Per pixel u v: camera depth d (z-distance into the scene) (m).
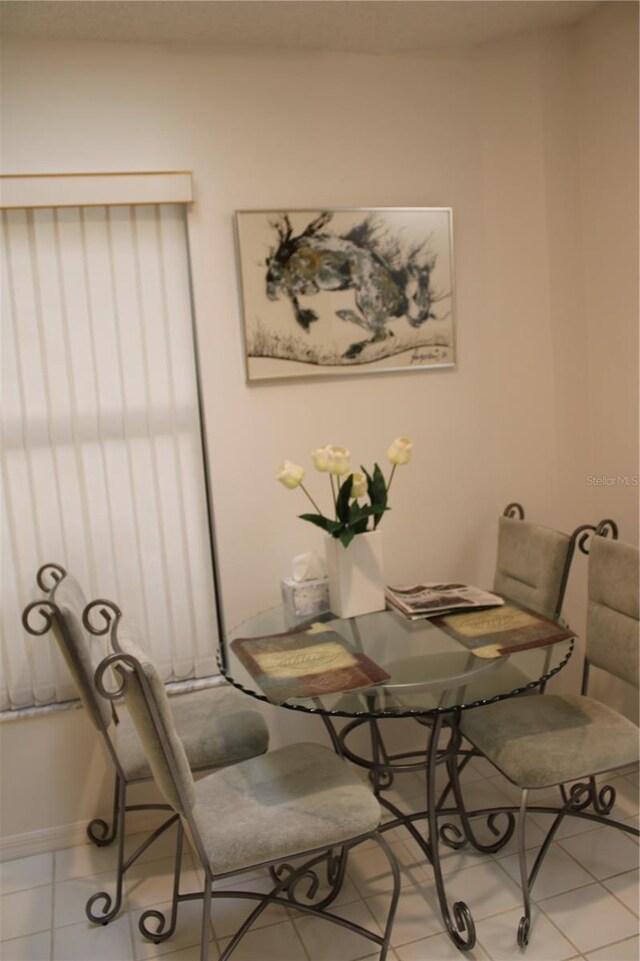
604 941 1.99
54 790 2.55
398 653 2.07
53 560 2.48
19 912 2.27
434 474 2.83
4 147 2.35
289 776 2.01
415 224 2.69
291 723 2.77
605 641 2.31
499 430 2.85
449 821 2.53
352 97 2.63
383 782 2.79
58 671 2.50
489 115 2.74
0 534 2.43
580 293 2.79
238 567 2.65
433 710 1.78
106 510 2.50
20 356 2.39
